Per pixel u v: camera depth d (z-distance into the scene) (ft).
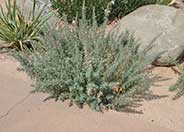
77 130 9.19
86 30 10.53
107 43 10.51
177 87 10.52
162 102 10.15
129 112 9.76
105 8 13.34
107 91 9.73
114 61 10.02
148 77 10.21
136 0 13.87
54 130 9.18
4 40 12.23
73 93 9.86
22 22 12.18
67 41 10.37
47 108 9.79
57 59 10.00
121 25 11.91
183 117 9.73
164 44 11.28
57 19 12.98
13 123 9.39
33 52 11.16
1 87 10.58
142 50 10.89
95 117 9.54
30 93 10.30
